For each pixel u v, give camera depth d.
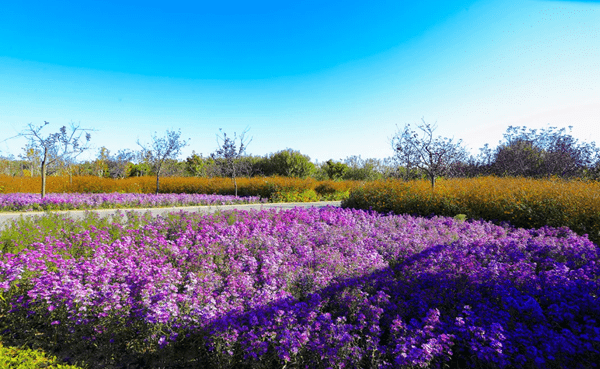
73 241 6.75
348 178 35.88
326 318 3.62
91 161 30.73
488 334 3.39
